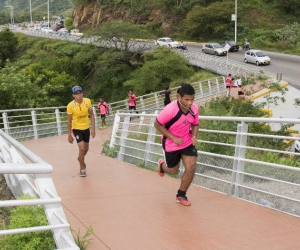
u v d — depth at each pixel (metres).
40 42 66.38
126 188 7.32
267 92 25.48
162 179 8.00
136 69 43.91
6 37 69.44
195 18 61.03
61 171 9.05
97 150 12.72
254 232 5.08
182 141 5.70
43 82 43.94
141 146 10.47
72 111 8.11
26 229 3.78
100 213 5.89
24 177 5.74
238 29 58.97
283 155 11.52
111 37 47.06
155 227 5.30
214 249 4.61
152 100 28.27
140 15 74.00
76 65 52.22
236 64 36.53
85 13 88.19
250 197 6.45
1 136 7.67
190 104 5.51
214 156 7.42
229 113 15.62
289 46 52.41
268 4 64.19
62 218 4.00
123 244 4.79
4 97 24.53
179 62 37.75
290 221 5.42
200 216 5.68
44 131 18.86
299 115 22.61
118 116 12.34
